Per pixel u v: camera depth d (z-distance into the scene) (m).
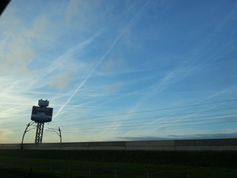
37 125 147.38
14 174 41.31
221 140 63.59
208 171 49.44
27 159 90.00
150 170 53.25
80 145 96.81
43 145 111.50
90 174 48.41
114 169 55.72
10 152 117.44
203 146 66.31
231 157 58.12
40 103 147.38
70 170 55.50
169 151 71.75
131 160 72.75
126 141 83.38
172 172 49.84
